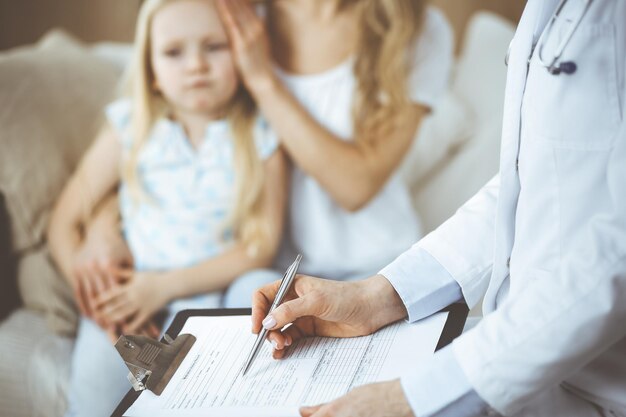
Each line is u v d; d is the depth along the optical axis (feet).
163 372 3.07
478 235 3.34
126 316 6.79
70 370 6.35
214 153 6.89
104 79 7.00
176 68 6.84
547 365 2.61
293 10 6.71
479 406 2.71
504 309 2.72
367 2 6.68
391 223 6.86
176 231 6.86
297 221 6.91
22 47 7.27
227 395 2.92
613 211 2.66
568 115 2.77
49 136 6.82
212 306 6.80
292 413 2.78
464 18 6.77
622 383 2.91
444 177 6.81
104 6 7.09
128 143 6.93
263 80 6.81
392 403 2.70
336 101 6.79
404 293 3.20
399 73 6.75
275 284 3.30
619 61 2.72
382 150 6.81
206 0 6.78
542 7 2.97
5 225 6.75
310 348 3.13
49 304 6.72
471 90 6.80
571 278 2.61
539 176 2.85
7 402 6.10
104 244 6.84
